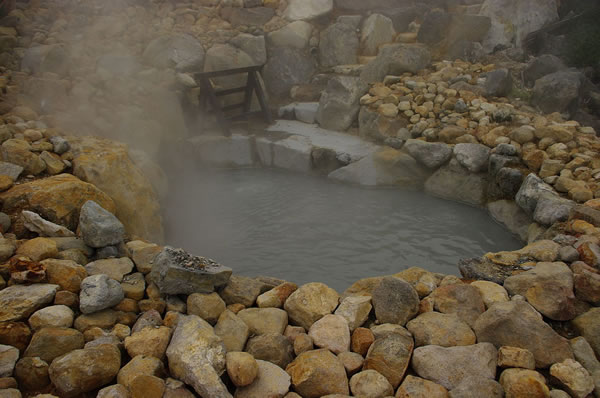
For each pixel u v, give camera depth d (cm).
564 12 792
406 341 245
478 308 270
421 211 502
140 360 224
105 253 309
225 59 745
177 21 821
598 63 699
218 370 219
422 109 594
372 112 624
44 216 334
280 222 482
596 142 495
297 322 272
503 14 751
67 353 220
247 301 285
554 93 596
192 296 267
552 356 236
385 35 805
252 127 707
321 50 809
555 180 435
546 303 265
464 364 229
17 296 244
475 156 507
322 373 223
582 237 327
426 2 835
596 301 271
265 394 214
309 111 715
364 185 568
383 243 434
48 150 409
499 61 706
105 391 205
